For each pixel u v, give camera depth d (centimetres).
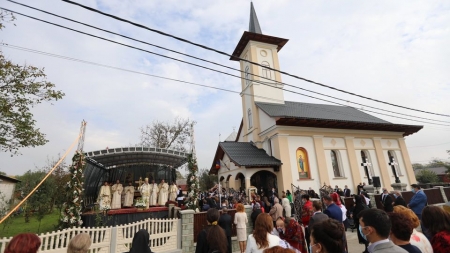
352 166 2172
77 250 299
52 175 1905
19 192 2066
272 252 218
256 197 1484
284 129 2025
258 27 3284
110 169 1689
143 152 1370
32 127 1221
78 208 998
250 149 2208
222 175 2395
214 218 439
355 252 816
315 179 2003
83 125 1148
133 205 1433
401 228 267
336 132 2227
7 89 1141
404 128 2453
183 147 3641
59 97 1257
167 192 1498
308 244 682
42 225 1535
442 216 311
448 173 3928
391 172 2370
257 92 2489
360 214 269
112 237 784
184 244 912
